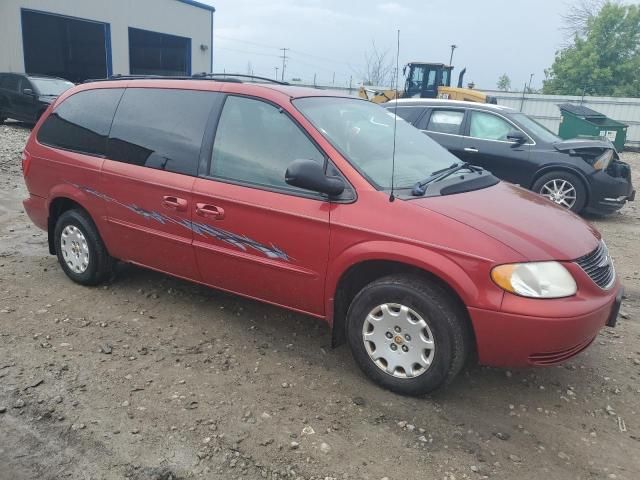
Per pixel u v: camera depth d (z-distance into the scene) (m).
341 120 3.99
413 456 2.92
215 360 3.80
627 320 4.76
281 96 3.88
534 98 26.53
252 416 3.19
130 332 4.14
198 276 4.20
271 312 4.58
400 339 3.35
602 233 7.97
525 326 3.01
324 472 2.77
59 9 23.05
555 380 3.72
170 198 4.10
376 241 3.30
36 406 3.19
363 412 3.27
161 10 28.25
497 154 8.76
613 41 37.69
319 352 3.97
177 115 4.24
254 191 3.75
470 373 3.77
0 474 2.66
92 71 27.70
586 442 3.10
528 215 3.51
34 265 5.46
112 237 4.59
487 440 3.07
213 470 2.75
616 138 17.73
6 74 17.20
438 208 3.31
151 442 2.93
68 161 4.75
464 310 3.21
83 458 2.79
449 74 19.30
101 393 3.34
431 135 9.16
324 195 3.51
